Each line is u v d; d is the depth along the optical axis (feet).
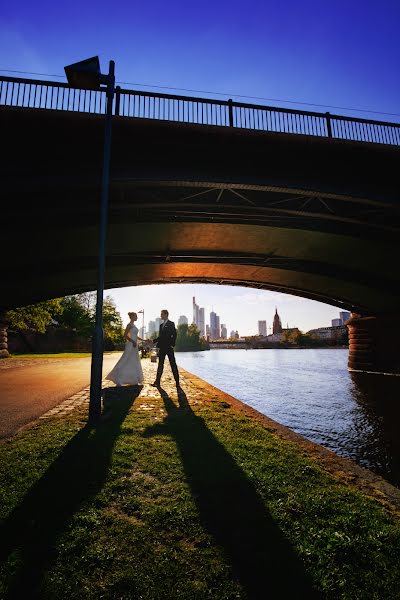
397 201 51.06
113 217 54.19
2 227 51.13
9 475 11.03
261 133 46.01
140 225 57.41
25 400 26.32
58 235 57.00
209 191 48.91
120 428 16.93
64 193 46.68
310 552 7.34
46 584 6.29
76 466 11.84
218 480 10.98
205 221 57.31
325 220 60.08
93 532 8.00
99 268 20.16
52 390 31.81
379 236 62.34
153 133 43.98
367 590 6.33
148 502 9.49
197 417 19.79
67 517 8.59
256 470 11.86
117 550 7.38
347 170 51.49
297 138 47.03
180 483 10.75
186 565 6.91
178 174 45.27
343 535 7.99
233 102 47.55
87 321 207.31
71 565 6.83
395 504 10.12
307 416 40.29
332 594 6.19
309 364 155.43
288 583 6.44
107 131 21.95
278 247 70.13
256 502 9.59
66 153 43.57
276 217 56.18
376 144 49.34
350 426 34.99
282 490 10.36
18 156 42.32
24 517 8.55
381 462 23.67
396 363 93.61
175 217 56.54
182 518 8.64
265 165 49.16
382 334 100.12
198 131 44.42
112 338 229.04
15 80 40.88
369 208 54.85
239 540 7.80
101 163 44.47
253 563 6.99
